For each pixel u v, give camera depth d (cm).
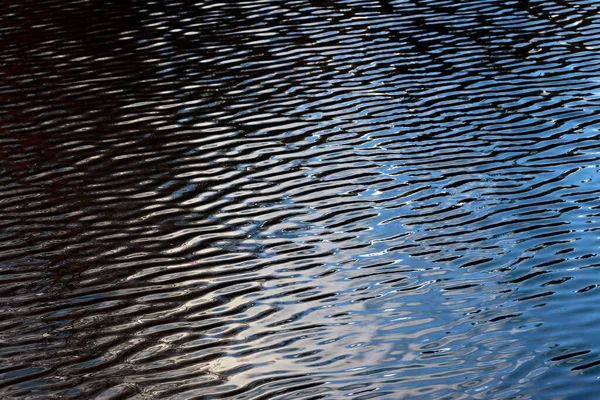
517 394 813
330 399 818
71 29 2211
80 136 1545
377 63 1859
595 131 1439
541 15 2156
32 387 857
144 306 1009
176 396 834
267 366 880
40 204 1295
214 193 1304
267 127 1552
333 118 1575
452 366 863
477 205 1211
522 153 1374
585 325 918
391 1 2366
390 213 1207
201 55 1967
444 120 1534
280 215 1223
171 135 1534
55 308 1014
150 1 2464
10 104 1719
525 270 1036
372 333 930
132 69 1889
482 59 1847
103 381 863
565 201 1203
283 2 2409
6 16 2358
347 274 1057
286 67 1862
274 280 1053
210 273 1079
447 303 980
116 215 1249
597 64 1770
